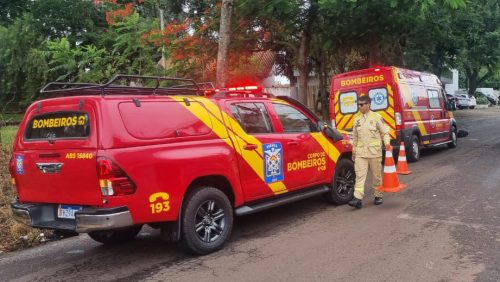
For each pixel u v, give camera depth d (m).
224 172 5.88
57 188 5.23
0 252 6.37
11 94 22.97
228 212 5.91
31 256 6.12
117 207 4.86
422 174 10.41
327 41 15.75
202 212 5.68
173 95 5.89
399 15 13.63
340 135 7.84
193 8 22.72
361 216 7.07
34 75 22.31
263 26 15.96
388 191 7.90
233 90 6.63
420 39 17.19
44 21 25.22
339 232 6.29
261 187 6.43
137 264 5.53
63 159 5.11
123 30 14.60
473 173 10.16
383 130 7.56
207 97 6.14
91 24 25.61
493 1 18.75
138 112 5.22
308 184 7.27
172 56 14.19
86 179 4.95
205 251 5.65
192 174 5.48
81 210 4.97
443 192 8.41
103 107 4.98
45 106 5.45
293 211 7.65
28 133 5.62
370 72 12.24
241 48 16.70
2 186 8.28
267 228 6.73
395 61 18.38
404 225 6.44
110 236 6.47
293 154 6.96
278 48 18.97
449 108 15.02
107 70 12.93
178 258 5.64
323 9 13.08
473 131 21.11
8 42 23.23
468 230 6.09
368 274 4.76
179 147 5.43
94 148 4.89
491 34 24.08
